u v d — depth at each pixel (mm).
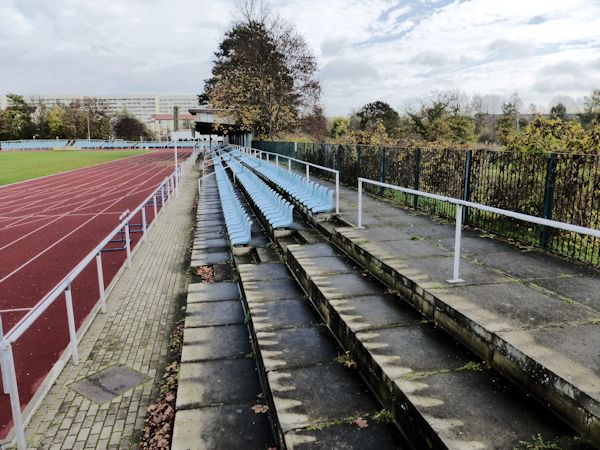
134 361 5270
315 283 5723
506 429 2793
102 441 3887
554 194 6340
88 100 113938
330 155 16891
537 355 3188
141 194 22859
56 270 9586
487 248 6500
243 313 6332
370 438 3211
